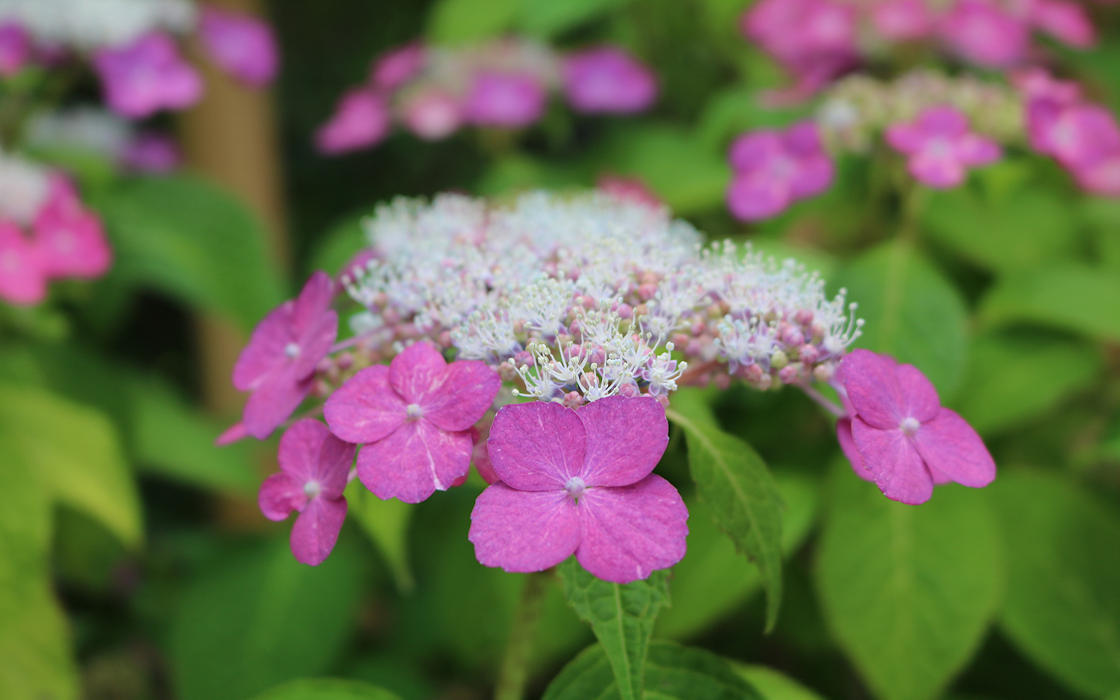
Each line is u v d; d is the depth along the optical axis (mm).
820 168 456
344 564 501
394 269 363
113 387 524
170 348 819
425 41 716
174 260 530
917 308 421
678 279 344
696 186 523
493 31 589
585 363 327
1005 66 534
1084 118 450
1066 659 419
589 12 555
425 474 319
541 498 317
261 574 498
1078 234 476
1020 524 430
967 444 333
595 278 340
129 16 521
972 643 402
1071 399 485
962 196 462
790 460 438
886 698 403
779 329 340
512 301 339
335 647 482
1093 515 429
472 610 455
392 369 327
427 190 814
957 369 417
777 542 333
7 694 424
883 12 499
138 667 583
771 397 448
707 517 422
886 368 333
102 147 621
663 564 311
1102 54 560
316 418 352
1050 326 447
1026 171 448
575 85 563
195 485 729
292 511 331
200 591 498
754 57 619
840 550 413
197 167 693
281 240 729
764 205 460
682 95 656
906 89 462
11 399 458
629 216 380
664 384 328
